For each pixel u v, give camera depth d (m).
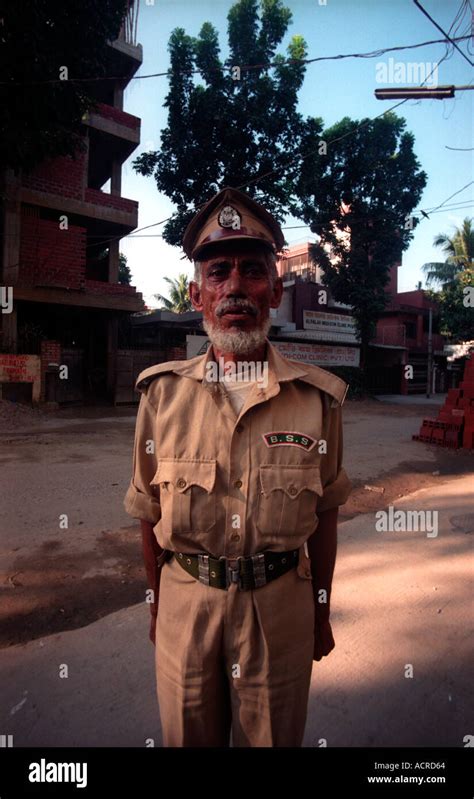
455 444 8.67
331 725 1.90
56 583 3.06
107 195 14.41
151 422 1.35
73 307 14.27
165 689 1.28
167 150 15.78
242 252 1.27
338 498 1.37
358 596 2.91
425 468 7.02
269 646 1.20
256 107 14.81
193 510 1.19
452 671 2.23
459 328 23.38
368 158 18.94
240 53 15.03
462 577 3.17
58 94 9.91
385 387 26.84
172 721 1.27
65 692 2.05
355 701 2.04
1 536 3.85
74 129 11.27
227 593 1.20
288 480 1.19
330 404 1.32
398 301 30.72
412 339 28.48
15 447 7.87
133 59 14.43
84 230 13.78
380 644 2.43
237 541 1.19
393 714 1.97
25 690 2.06
